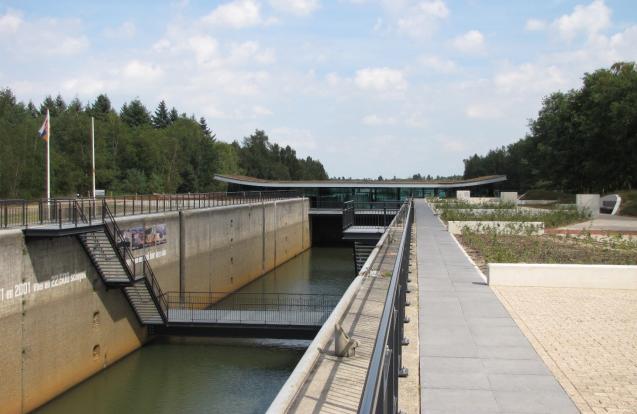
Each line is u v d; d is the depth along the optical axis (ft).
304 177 623.77
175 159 367.04
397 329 26.40
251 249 174.19
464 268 66.49
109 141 322.75
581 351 34.81
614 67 254.27
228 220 153.69
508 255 77.30
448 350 34.22
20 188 244.42
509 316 43.52
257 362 89.76
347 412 23.29
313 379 27.07
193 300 128.47
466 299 49.67
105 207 88.43
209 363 89.45
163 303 99.19
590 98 242.58
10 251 69.21
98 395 78.23
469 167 530.27
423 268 66.39
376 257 65.92
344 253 242.17
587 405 26.12
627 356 33.86
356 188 268.41
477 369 30.73
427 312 44.50
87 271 84.99
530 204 227.20
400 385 28.35
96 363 86.53
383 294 46.16
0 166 231.50
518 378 29.43
